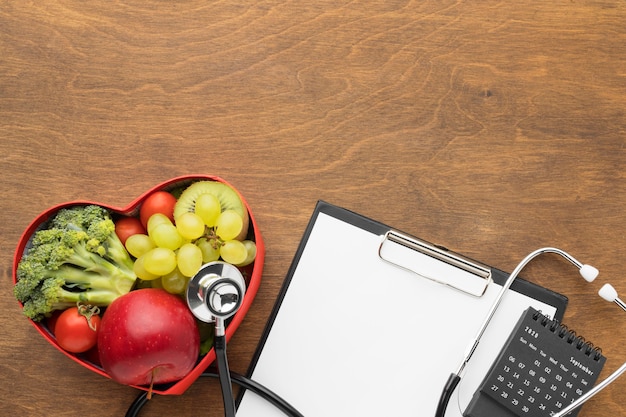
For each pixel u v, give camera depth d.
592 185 0.89
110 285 0.82
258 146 0.92
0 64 0.94
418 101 0.92
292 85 0.92
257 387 0.87
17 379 0.92
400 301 0.89
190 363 0.80
